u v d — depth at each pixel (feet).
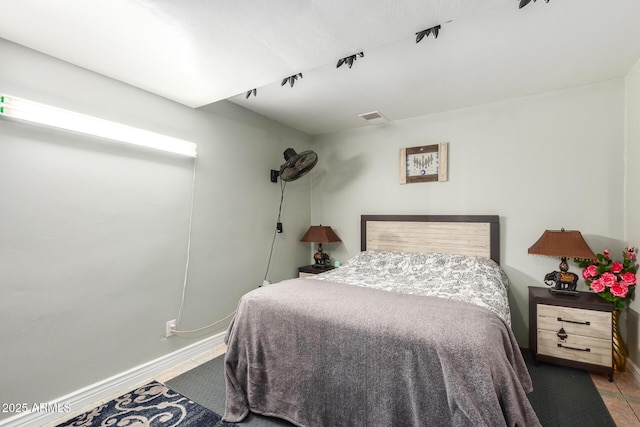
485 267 8.50
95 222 6.44
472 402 3.79
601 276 7.25
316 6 4.23
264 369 5.82
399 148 11.18
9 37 5.16
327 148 12.94
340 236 12.57
